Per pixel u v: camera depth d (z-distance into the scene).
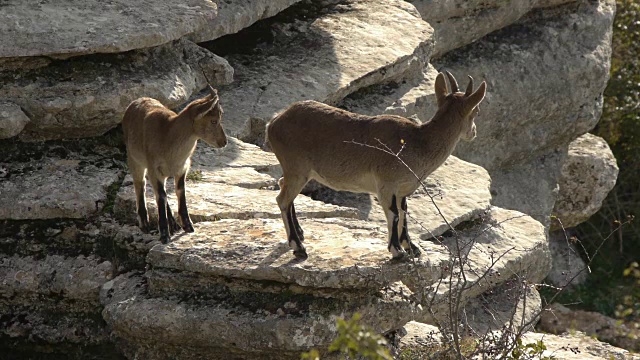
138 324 29.66
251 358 29.38
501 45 59.84
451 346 29.89
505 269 41.53
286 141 29.47
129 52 38.81
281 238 31.19
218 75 43.22
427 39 52.06
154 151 31.58
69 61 37.75
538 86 59.62
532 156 61.31
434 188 44.88
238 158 40.19
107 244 33.72
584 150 63.31
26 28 37.34
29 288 33.38
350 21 52.28
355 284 28.62
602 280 63.94
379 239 31.53
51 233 34.31
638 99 69.06
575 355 34.09
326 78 46.72
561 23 61.81
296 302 28.91
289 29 50.69
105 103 37.12
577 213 62.75
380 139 28.88
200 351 29.88
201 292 29.86
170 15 40.28
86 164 37.41
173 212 33.78
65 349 33.25
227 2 46.00
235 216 33.97
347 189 29.81
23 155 37.34
